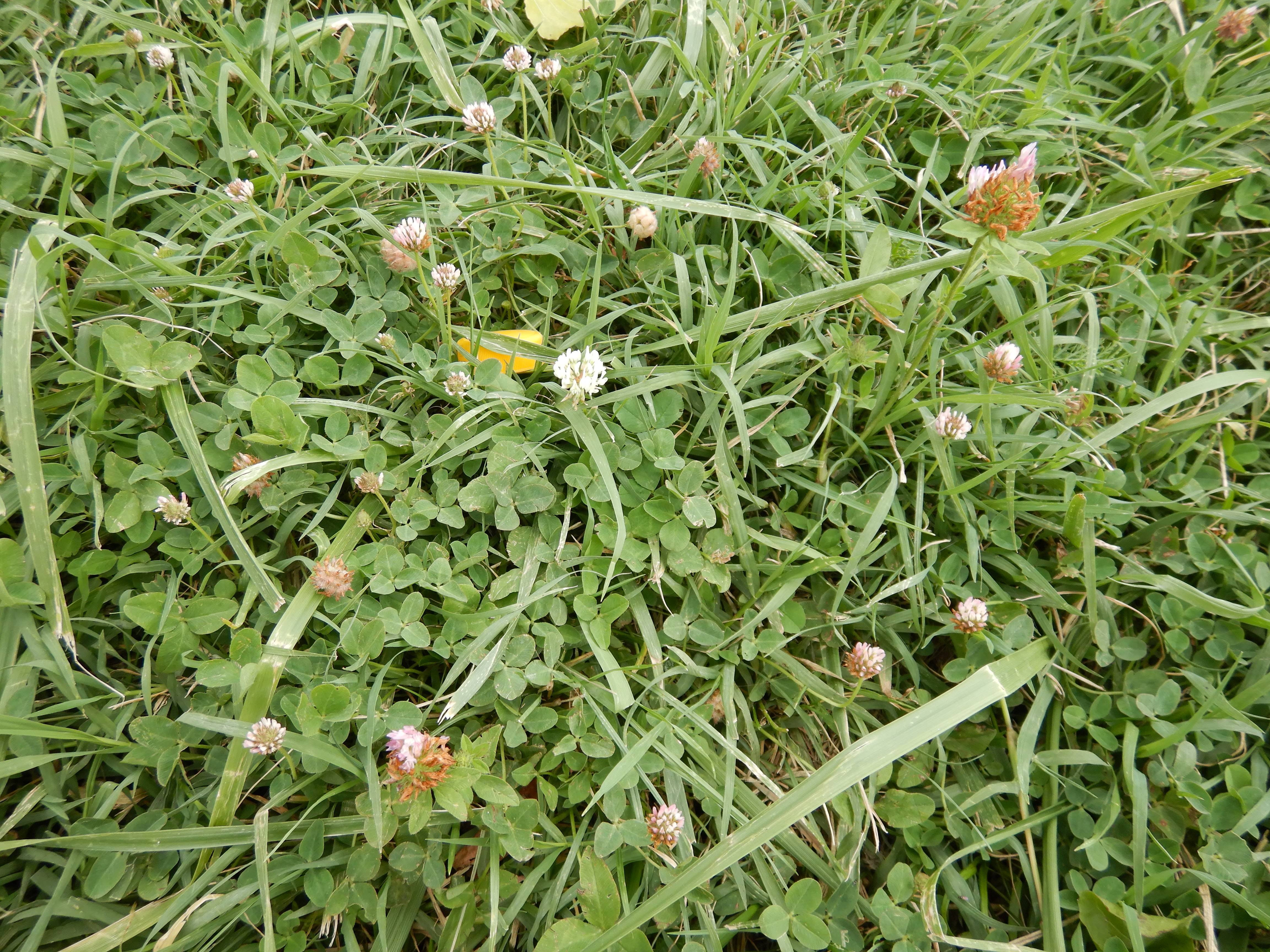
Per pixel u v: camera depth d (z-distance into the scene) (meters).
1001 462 0.37
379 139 0.41
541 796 0.34
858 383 0.39
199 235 0.39
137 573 0.34
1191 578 0.39
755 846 0.31
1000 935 0.34
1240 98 0.45
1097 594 0.38
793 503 0.38
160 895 0.32
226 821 0.32
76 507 0.35
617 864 0.33
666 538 0.35
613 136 0.43
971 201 0.32
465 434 0.36
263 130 0.40
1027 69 0.46
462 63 0.44
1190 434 0.40
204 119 0.41
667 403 0.37
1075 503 0.36
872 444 0.39
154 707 0.34
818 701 0.37
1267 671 0.37
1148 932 0.34
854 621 0.36
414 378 0.36
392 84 0.44
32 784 0.32
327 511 0.35
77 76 0.39
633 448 0.36
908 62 0.46
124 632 0.34
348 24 0.42
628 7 0.45
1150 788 0.36
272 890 0.32
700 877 0.31
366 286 0.38
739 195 0.42
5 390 0.32
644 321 0.39
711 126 0.42
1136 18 0.47
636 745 0.33
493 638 0.34
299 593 0.33
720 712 0.36
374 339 0.37
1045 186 0.45
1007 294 0.39
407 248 0.35
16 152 0.37
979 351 0.39
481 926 0.33
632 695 0.34
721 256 0.40
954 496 0.37
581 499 0.36
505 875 0.33
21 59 0.40
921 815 0.35
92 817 0.32
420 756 0.30
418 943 0.34
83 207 0.37
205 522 0.35
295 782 0.33
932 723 0.33
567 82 0.42
